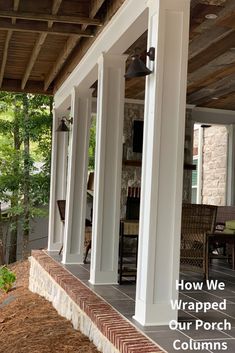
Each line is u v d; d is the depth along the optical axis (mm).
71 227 6215
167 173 3330
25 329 4641
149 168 3352
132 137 8156
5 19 4918
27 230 11195
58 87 7660
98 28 4918
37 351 3785
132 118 8180
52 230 7781
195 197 10195
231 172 8812
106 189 4824
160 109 3316
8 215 11438
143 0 3637
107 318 3422
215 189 9383
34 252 7395
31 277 7395
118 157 4867
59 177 8039
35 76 7762
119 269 5160
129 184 8102
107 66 4852
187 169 8328
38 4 4656
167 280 3309
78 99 6445
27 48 6168
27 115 11016
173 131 3346
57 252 7465
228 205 8805
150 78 3402
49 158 11133
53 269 5688
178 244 3318
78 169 6371
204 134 9969
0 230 11211
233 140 8820
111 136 4871
